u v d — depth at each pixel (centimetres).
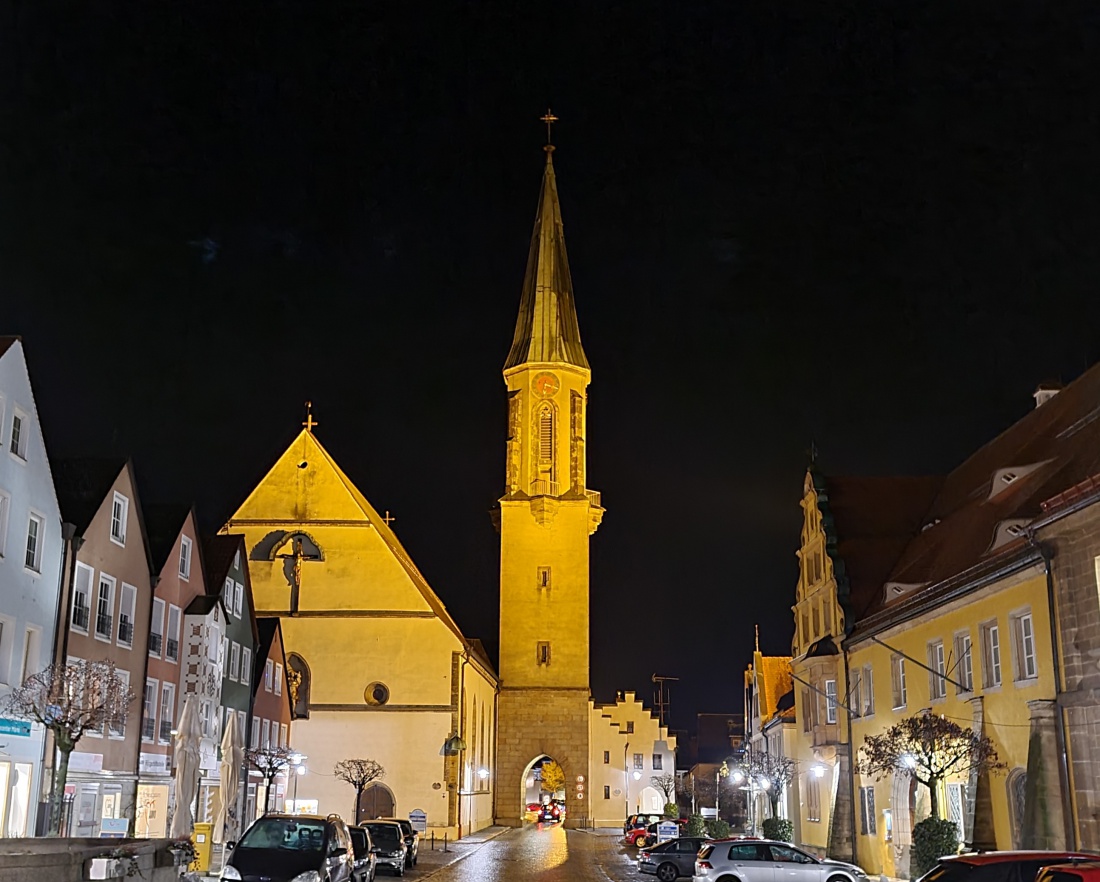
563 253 9981
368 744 7075
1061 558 2780
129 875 1684
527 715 8931
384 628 7219
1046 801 2748
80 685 3206
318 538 7350
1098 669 2623
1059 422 3909
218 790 4472
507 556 9169
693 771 11694
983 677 3238
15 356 3531
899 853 3850
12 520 3469
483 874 4375
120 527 4222
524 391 9450
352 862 2686
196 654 4809
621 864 5066
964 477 4838
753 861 3278
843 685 4591
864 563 4838
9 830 3331
